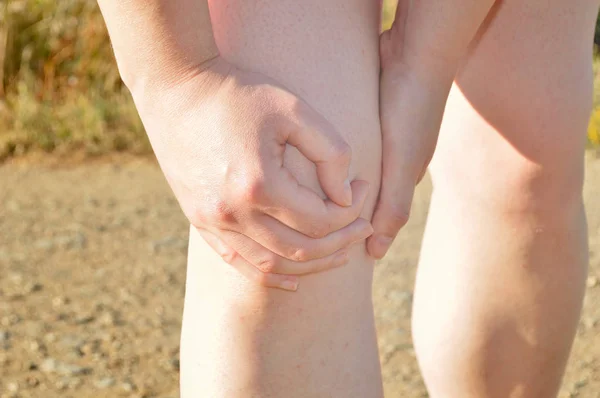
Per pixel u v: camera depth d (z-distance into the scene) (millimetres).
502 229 866
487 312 878
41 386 1278
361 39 708
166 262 1773
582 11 817
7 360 1354
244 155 659
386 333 1469
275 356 694
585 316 1486
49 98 2861
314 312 692
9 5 2980
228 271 696
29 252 1810
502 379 892
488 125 849
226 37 695
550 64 817
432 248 924
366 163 698
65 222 1990
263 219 669
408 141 726
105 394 1261
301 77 683
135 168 2426
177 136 678
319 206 668
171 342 1435
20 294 1606
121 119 2693
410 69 737
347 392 705
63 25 2996
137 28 673
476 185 870
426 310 918
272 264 677
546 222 856
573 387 1252
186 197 690
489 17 819
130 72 691
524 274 867
